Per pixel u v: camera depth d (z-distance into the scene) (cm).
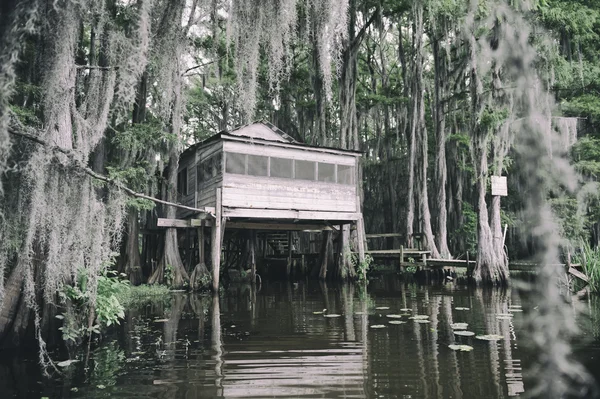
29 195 500
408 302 1140
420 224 2181
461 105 2409
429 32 2216
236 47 662
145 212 2194
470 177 2625
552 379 91
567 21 1636
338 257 1891
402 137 2830
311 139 2653
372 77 2827
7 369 535
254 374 507
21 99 934
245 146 1540
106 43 657
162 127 1522
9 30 340
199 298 1311
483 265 1559
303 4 817
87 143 641
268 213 1548
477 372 496
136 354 609
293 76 2464
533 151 95
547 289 91
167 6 598
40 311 638
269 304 1140
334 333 732
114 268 1678
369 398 423
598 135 1811
